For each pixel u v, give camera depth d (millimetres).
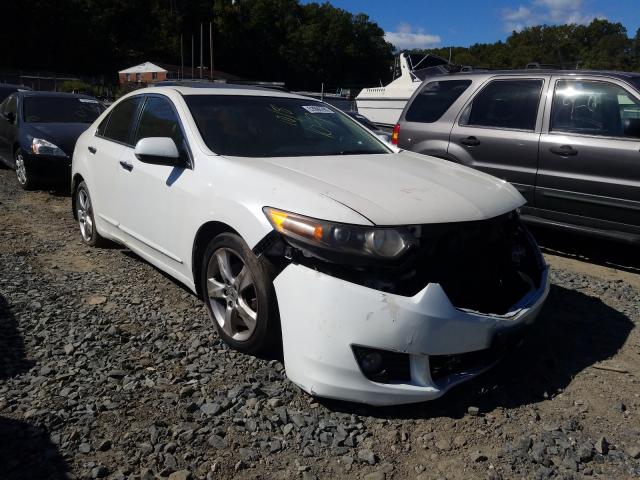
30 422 2740
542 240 6586
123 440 2652
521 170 5895
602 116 5445
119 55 87375
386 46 107000
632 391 3258
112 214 4875
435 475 2533
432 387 2859
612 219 5309
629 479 2543
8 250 5430
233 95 4406
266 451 2631
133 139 4660
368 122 12672
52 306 4094
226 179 3465
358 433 2785
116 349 3494
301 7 107750
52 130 8562
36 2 77062
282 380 3186
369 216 2830
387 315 2738
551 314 4305
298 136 4199
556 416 2988
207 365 3318
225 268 3463
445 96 6793
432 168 3867
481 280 3174
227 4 99500
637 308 4488
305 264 2896
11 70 69812
